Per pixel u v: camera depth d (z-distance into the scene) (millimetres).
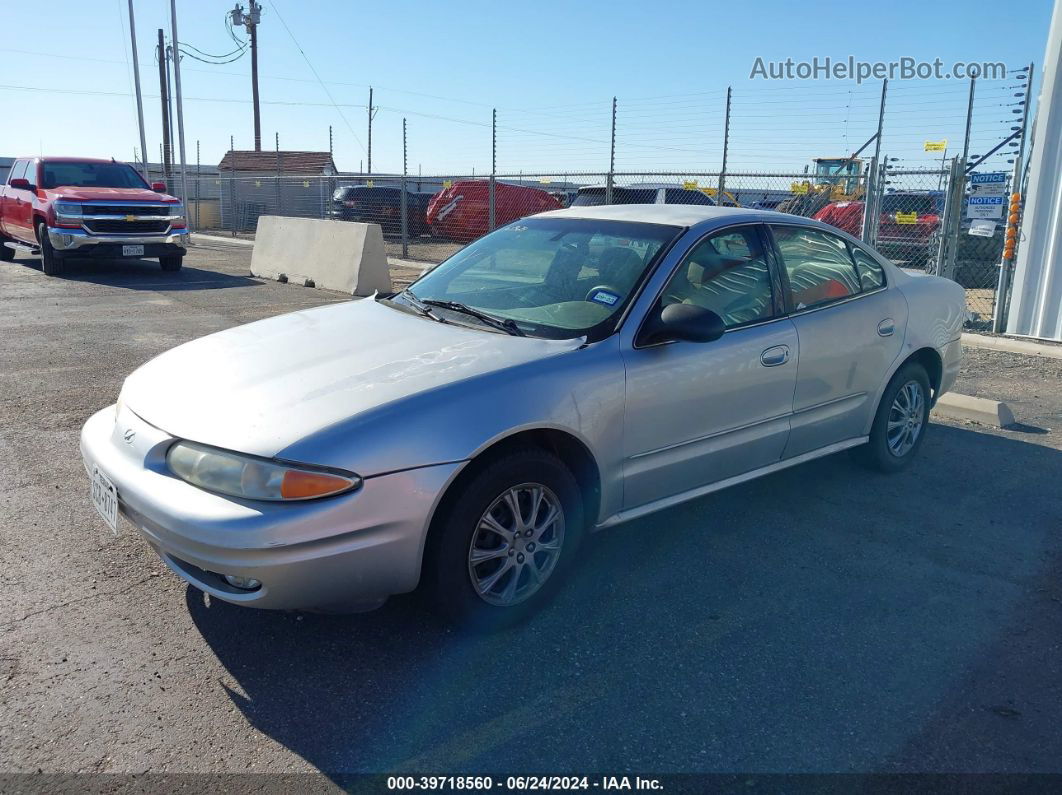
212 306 11062
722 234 4160
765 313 4207
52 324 9547
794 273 4426
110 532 4141
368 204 22781
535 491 3328
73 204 13586
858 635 3391
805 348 4293
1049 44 8953
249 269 16047
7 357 7805
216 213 31297
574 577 3828
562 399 3334
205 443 2982
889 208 13414
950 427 6293
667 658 3201
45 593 3555
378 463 2896
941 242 10523
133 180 15203
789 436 4355
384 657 3172
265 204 29484
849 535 4328
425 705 2898
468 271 4434
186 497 2924
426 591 3188
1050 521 4559
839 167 14047
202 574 3039
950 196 10383
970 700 2980
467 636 3314
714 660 3193
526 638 3318
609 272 3934
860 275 4859
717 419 3947
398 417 2990
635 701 2938
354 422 2951
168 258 14922
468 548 3156
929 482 5109
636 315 3697
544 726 2803
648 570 3906
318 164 33469
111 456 3270
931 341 5133
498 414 3148
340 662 3131
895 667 3174
